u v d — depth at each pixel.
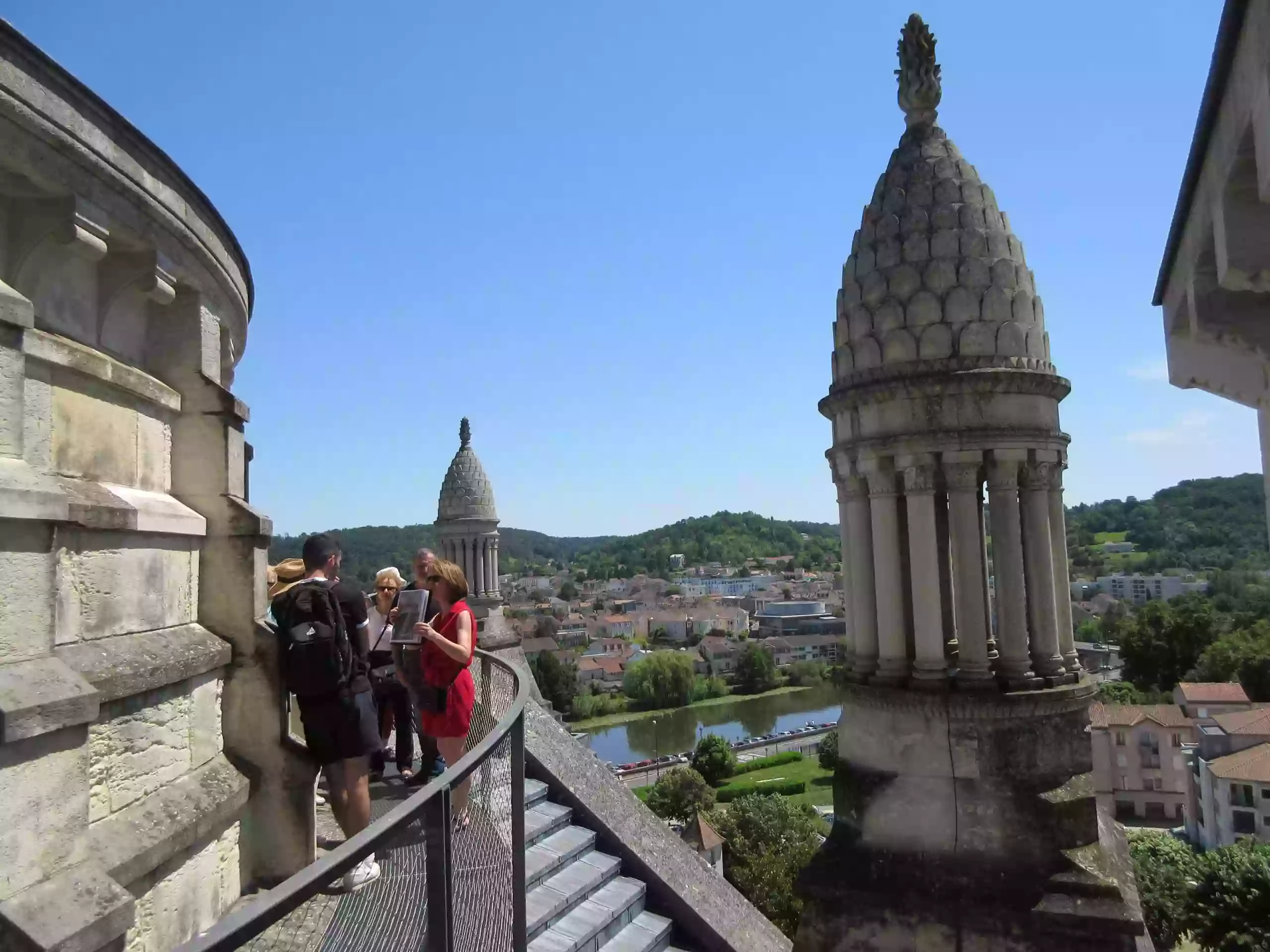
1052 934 7.98
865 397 9.48
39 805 4.36
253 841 7.51
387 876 4.42
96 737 5.43
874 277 9.66
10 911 4.05
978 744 8.69
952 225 9.48
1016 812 8.52
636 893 10.65
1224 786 59.44
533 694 14.45
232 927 3.09
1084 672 9.27
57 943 4.13
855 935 8.62
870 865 8.82
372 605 11.85
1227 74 4.91
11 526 4.38
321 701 7.62
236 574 7.55
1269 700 85.06
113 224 5.84
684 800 76.31
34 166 4.96
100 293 6.34
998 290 9.34
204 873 6.61
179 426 7.45
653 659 148.25
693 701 150.62
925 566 9.11
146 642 6.28
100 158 5.46
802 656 189.38
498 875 6.16
